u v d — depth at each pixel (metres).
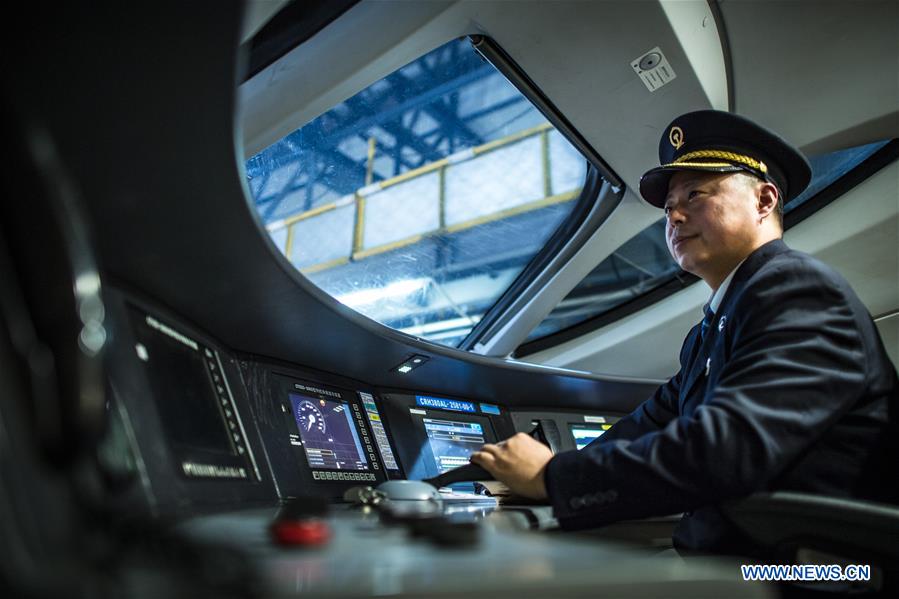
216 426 1.25
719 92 2.49
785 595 0.98
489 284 5.77
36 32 0.62
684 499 1.06
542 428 2.76
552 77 2.33
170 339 1.20
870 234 3.11
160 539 0.54
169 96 0.73
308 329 1.56
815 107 2.67
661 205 1.77
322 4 1.79
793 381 1.10
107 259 1.05
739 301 1.29
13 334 0.43
